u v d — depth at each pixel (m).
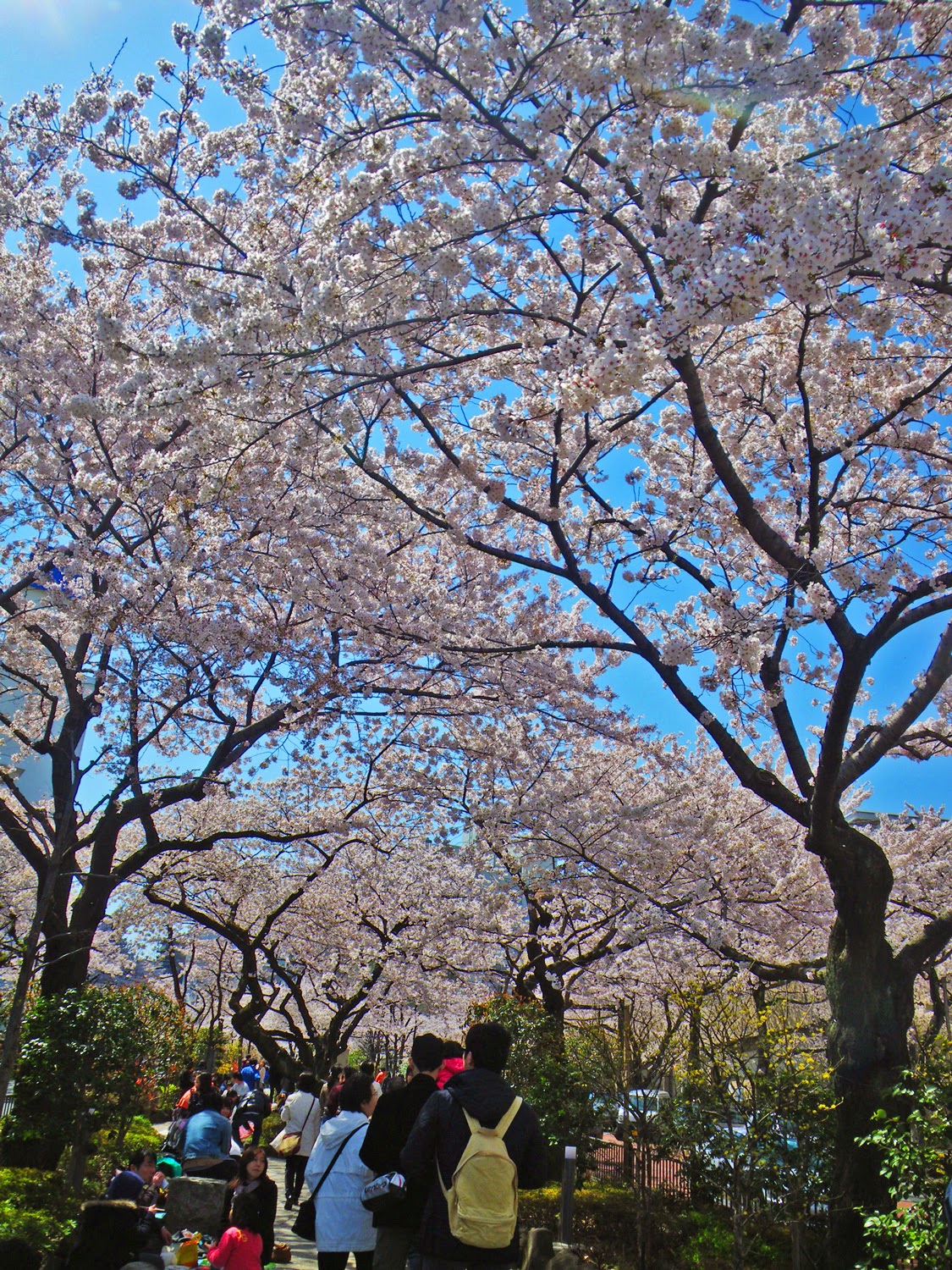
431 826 14.14
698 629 9.45
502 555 8.41
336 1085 9.82
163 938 21.92
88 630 8.84
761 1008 8.78
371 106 6.53
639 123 5.57
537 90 5.93
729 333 8.91
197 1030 22.48
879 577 7.11
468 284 6.94
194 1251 7.07
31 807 9.39
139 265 8.55
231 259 7.97
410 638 9.85
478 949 17.38
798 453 9.47
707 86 5.25
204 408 6.88
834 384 8.61
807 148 7.05
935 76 6.52
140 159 7.58
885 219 4.73
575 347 5.13
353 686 10.70
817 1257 7.43
